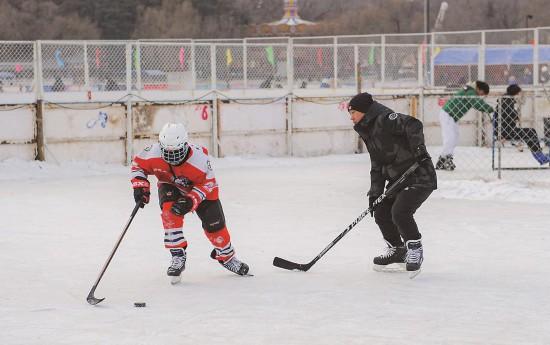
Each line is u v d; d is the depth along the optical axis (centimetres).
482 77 3250
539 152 2370
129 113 2602
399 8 9806
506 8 9481
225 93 2792
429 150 3002
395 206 1035
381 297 938
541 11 9338
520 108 3031
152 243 1296
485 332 793
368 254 1204
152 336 781
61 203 1764
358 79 2955
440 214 1572
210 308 888
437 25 7081
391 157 1044
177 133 984
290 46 2909
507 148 3011
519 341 764
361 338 773
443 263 1137
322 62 3069
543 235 1346
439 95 3164
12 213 1620
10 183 2152
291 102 2884
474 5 9556
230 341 764
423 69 3195
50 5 8175
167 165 1009
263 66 2936
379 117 1036
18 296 952
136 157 1025
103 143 2575
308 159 2805
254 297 938
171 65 2738
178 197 1028
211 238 1046
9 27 7838
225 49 2848
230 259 1055
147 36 8400
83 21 8338
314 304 904
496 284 1007
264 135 2848
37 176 2311
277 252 1223
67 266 1124
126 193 1939
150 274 1072
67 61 2588
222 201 1766
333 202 1753
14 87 2602
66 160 2517
